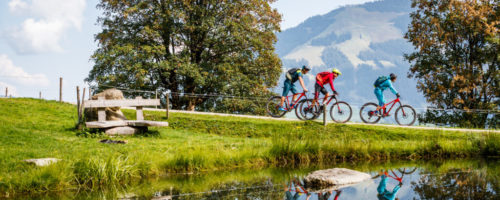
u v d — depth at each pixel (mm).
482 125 25297
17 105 18109
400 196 7270
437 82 28297
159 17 27438
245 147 11953
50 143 11625
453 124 25234
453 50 29266
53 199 7082
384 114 16469
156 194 7520
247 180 8961
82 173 8188
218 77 27594
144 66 26672
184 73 26312
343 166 11055
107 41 29234
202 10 27672
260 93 28859
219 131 16734
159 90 28578
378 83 16453
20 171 8094
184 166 9922
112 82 27188
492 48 27422
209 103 29250
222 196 7348
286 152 11602
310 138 13109
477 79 26672
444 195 7352
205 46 29266
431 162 11992
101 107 13875
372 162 11891
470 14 26188
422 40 28234
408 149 12906
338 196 7344
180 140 13695
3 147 10664
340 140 13406
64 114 17484
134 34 27938
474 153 13469
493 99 28391
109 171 8406
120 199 7098
